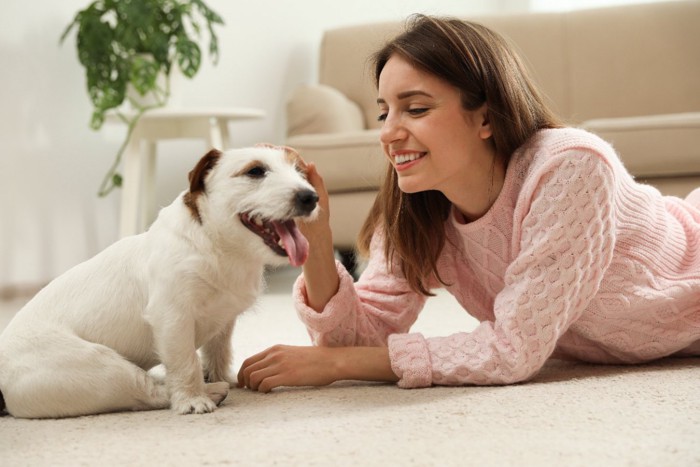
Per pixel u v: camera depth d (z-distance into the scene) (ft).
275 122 13.55
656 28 11.91
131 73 10.24
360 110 12.33
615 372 4.61
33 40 11.02
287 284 11.50
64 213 11.38
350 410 3.81
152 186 11.40
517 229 4.28
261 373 4.44
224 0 12.72
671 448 3.01
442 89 4.15
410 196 4.76
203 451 3.21
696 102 11.68
